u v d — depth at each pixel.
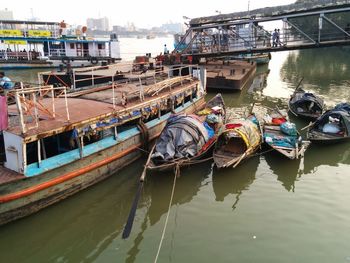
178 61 35.44
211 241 10.13
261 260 9.30
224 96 29.61
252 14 34.94
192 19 38.84
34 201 10.55
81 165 11.93
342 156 16.28
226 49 39.91
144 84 19.78
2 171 10.38
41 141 11.18
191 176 14.05
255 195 12.76
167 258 9.45
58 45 46.91
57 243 10.30
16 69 44.06
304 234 10.41
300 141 16.30
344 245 9.91
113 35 48.78
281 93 31.47
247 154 14.77
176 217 11.44
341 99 27.98
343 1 30.23
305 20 76.69
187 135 14.25
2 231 10.20
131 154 14.41
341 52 76.06
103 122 12.73
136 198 10.63
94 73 26.09
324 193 12.82
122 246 10.11
